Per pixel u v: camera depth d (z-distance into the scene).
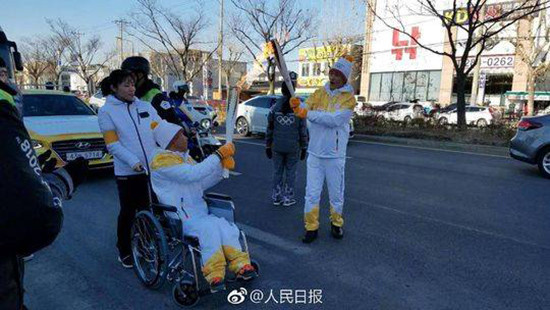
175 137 3.13
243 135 14.05
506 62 30.50
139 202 3.56
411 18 34.88
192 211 3.17
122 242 3.60
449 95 33.59
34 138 6.06
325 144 4.16
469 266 3.72
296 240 4.36
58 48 38.97
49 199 1.39
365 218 5.09
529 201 5.91
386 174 7.79
